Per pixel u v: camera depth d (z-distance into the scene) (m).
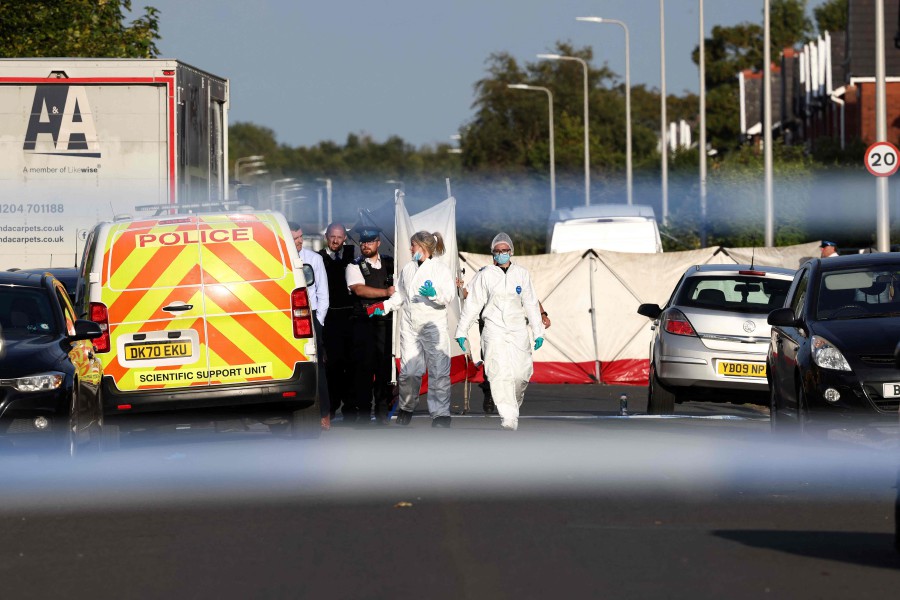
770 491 44.81
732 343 71.69
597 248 126.69
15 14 164.88
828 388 51.56
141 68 81.94
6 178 82.19
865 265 57.53
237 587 31.86
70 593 31.69
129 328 56.41
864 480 47.22
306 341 57.09
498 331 64.31
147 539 37.81
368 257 66.75
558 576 32.56
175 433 68.25
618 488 45.28
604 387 111.81
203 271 56.69
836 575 32.62
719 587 31.42
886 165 107.94
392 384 72.12
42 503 43.88
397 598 30.50
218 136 91.88
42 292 55.62
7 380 49.34
